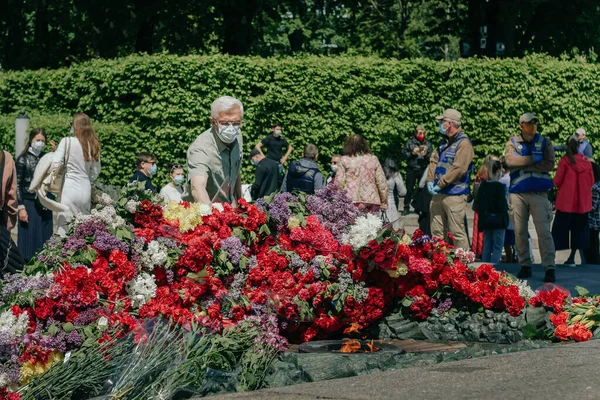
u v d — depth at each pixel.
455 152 12.46
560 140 25.72
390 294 7.82
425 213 17.17
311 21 37.84
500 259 15.58
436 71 25.30
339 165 12.80
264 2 27.75
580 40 32.12
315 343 7.30
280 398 4.95
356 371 6.08
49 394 5.56
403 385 5.11
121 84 24.05
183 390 5.55
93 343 5.95
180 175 12.66
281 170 18.56
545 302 7.86
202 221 7.35
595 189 15.30
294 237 7.57
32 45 31.16
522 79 25.38
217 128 7.66
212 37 29.38
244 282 7.31
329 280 7.65
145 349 5.73
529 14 32.34
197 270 7.02
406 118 25.27
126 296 6.65
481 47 27.31
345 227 7.81
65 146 9.96
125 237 6.79
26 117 18.56
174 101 23.69
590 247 15.41
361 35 38.25
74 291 6.27
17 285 6.21
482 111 25.52
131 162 23.84
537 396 4.70
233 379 5.87
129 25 27.33
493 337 7.62
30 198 12.30
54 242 6.67
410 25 37.66
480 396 4.74
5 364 5.75
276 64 24.28
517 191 12.74
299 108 24.47
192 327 6.42
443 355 6.66
